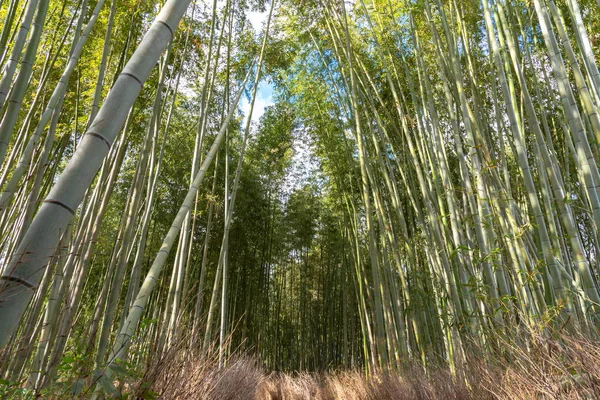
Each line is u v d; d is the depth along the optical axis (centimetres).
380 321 511
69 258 238
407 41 602
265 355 991
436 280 456
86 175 99
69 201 95
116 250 332
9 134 198
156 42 123
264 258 1030
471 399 255
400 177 728
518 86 524
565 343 196
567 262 348
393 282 583
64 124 436
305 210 1039
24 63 209
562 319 230
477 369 265
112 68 450
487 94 526
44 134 426
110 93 111
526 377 191
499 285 287
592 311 234
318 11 660
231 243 913
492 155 402
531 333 208
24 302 85
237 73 641
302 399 692
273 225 1013
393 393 409
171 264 780
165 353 199
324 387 718
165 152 672
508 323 258
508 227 296
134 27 436
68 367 158
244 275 951
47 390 151
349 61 552
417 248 621
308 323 1116
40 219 91
